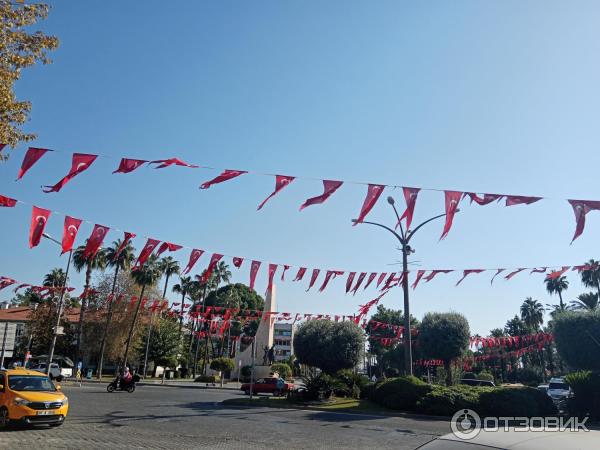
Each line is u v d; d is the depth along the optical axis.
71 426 14.55
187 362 70.50
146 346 57.66
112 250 54.56
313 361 28.14
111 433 13.44
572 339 21.94
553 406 20.80
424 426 16.67
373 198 10.51
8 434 12.58
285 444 12.52
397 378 22.59
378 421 18.06
